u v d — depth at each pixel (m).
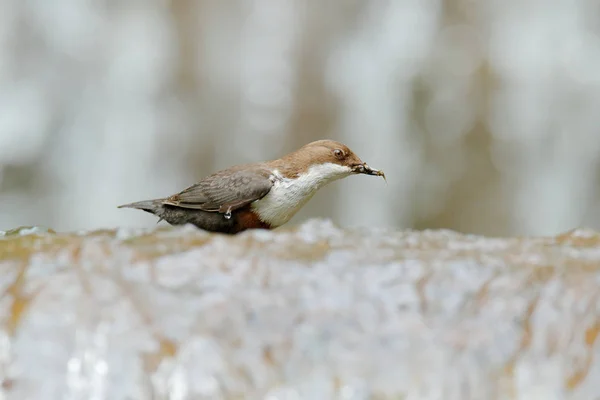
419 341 3.99
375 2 17.50
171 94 17.25
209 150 17.20
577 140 16.69
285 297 4.14
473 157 16.89
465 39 17.22
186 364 3.93
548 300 4.11
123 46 17.30
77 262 4.32
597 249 4.66
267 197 6.52
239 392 3.88
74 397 3.90
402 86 17.20
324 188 16.59
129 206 6.84
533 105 16.84
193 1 17.66
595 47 16.81
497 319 4.06
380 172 6.72
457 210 16.81
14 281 4.21
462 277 4.23
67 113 16.84
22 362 3.95
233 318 4.07
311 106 17.38
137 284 4.20
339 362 3.95
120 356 3.96
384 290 4.18
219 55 17.50
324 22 17.59
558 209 16.69
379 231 5.09
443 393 3.87
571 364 3.91
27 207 16.39
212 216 6.58
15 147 16.48
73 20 17.19
